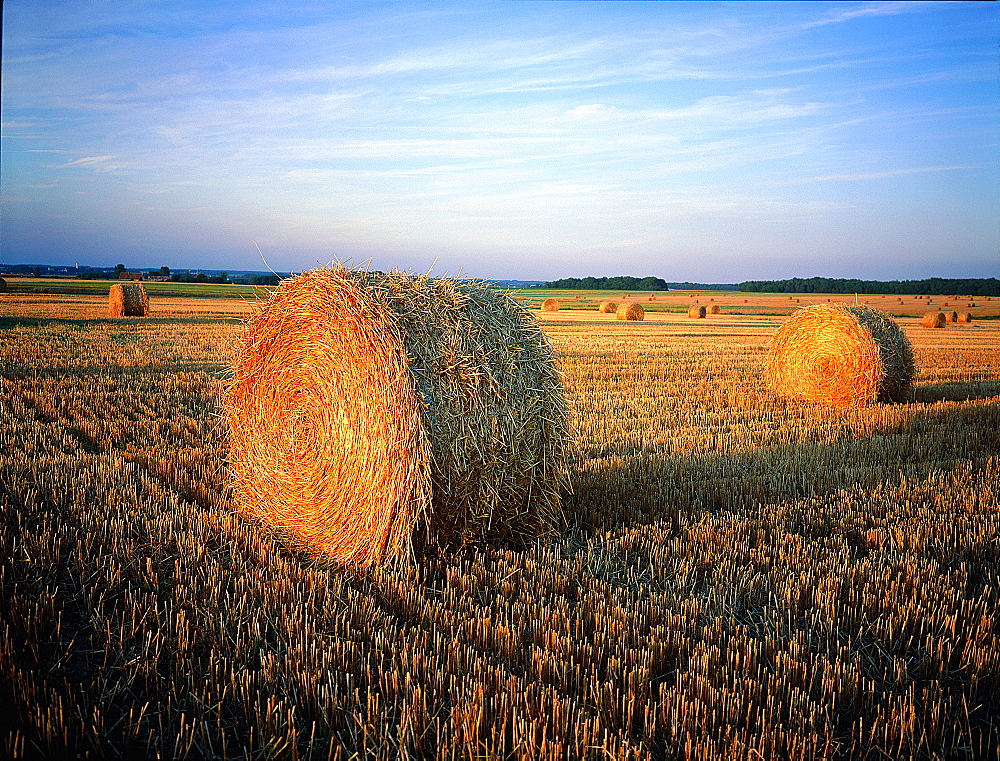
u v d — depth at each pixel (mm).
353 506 5445
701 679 3680
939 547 5766
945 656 4133
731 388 14875
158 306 43969
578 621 4273
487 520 5637
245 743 3340
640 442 9461
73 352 18391
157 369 15727
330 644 4023
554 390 5992
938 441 9781
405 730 3307
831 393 13102
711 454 8859
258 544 5660
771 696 3531
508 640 4062
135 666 3869
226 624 4309
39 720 3219
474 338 5559
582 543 5844
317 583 4934
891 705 3574
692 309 51531
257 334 6301
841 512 6562
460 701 3479
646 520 6379
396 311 5402
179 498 6699
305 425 5852
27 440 8602
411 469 5164
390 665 3898
